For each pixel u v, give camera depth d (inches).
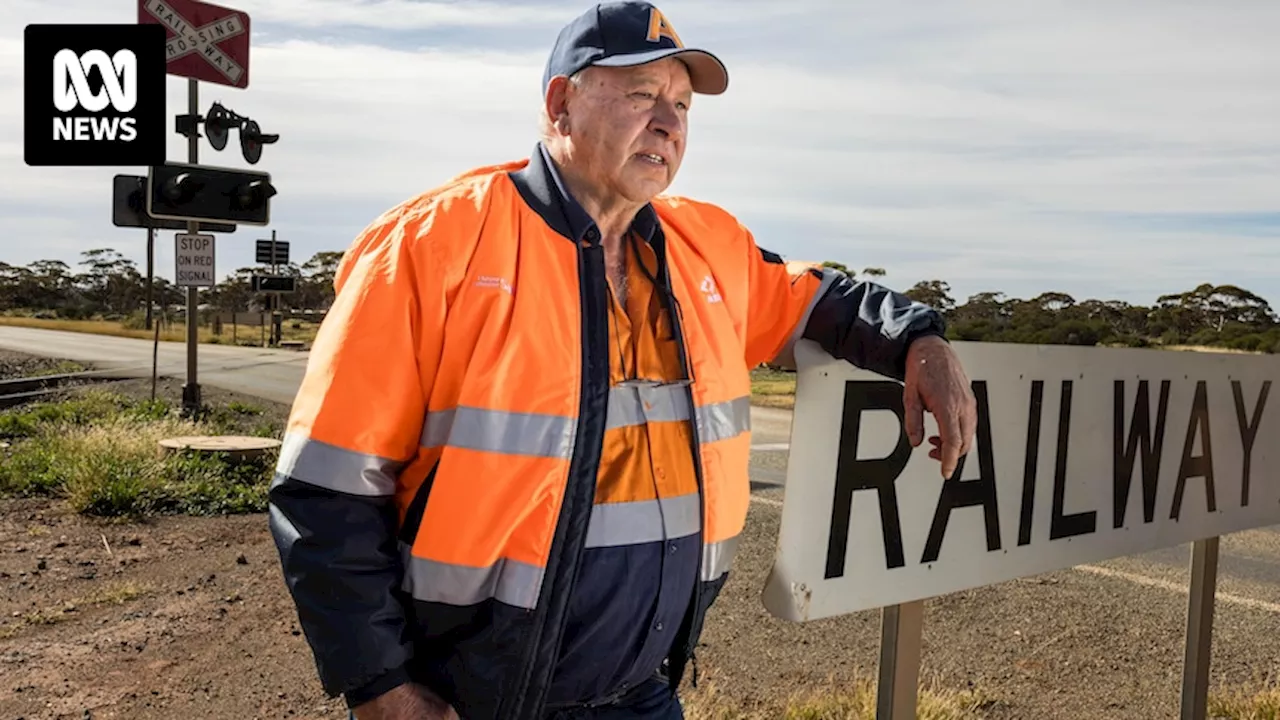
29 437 440.8
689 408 76.9
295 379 825.5
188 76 514.3
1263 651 200.4
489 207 70.2
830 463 86.0
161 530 281.3
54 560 248.5
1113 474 111.7
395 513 68.1
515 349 67.7
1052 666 186.5
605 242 77.3
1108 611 219.8
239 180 496.1
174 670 179.0
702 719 153.2
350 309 66.2
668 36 73.4
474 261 68.0
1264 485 134.4
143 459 339.6
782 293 88.6
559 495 68.2
